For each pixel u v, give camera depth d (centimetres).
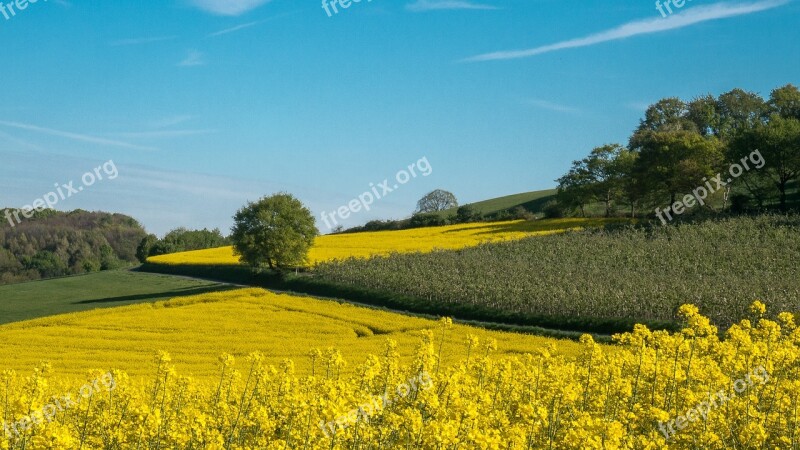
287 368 1756
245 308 5472
